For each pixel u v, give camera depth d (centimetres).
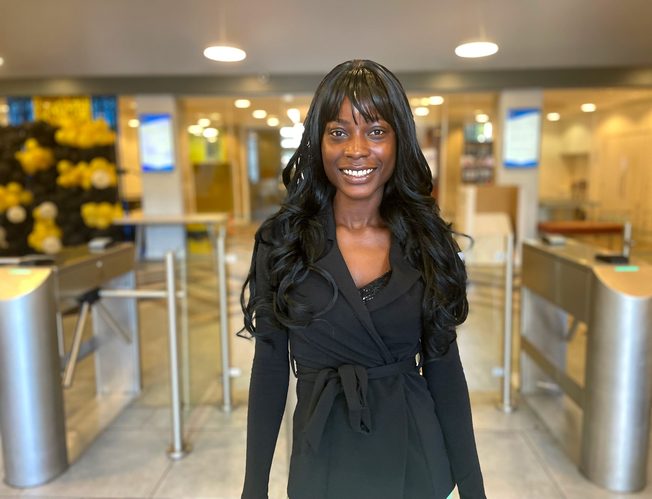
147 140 729
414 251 89
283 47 528
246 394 285
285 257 87
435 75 680
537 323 283
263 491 91
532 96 702
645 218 826
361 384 84
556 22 446
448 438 97
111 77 694
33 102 729
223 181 829
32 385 197
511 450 223
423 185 93
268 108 803
